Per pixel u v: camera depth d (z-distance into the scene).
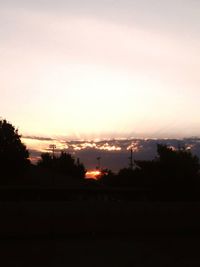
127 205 31.42
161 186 39.69
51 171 56.16
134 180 50.78
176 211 33.12
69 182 50.75
